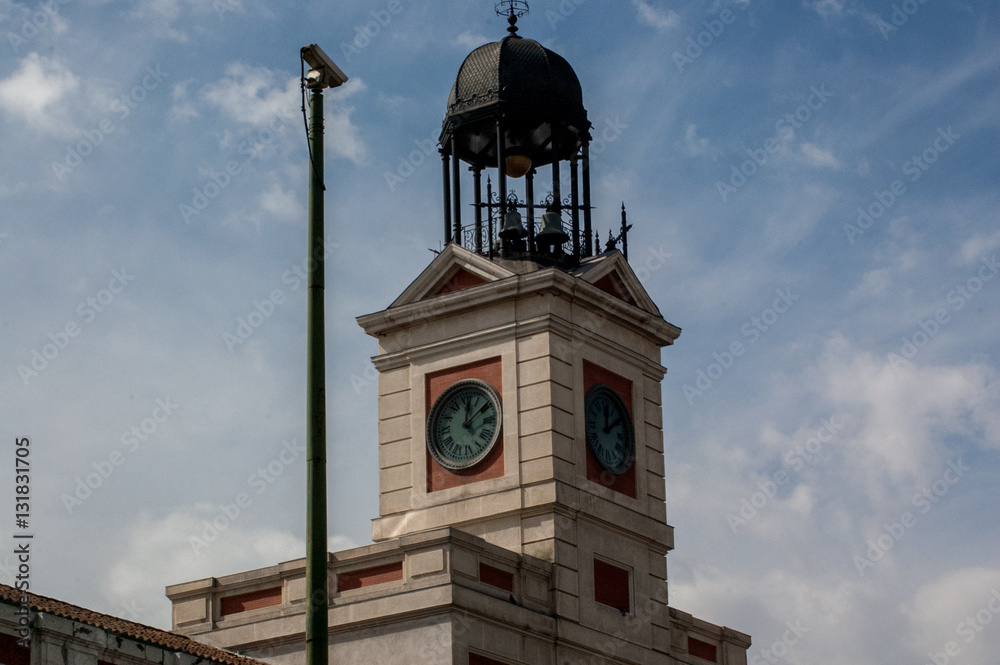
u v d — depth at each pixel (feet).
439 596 186.80
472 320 214.07
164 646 148.15
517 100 220.43
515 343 210.38
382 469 215.72
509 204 220.84
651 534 215.51
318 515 109.09
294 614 195.72
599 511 208.54
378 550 193.16
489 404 210.59
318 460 110.11
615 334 219.20
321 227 115.65
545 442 205.05
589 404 212.64
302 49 120.16
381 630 190.08
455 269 217.36
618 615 207.62
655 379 224.53
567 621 200.23
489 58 223.92
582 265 220.23
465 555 191.11
